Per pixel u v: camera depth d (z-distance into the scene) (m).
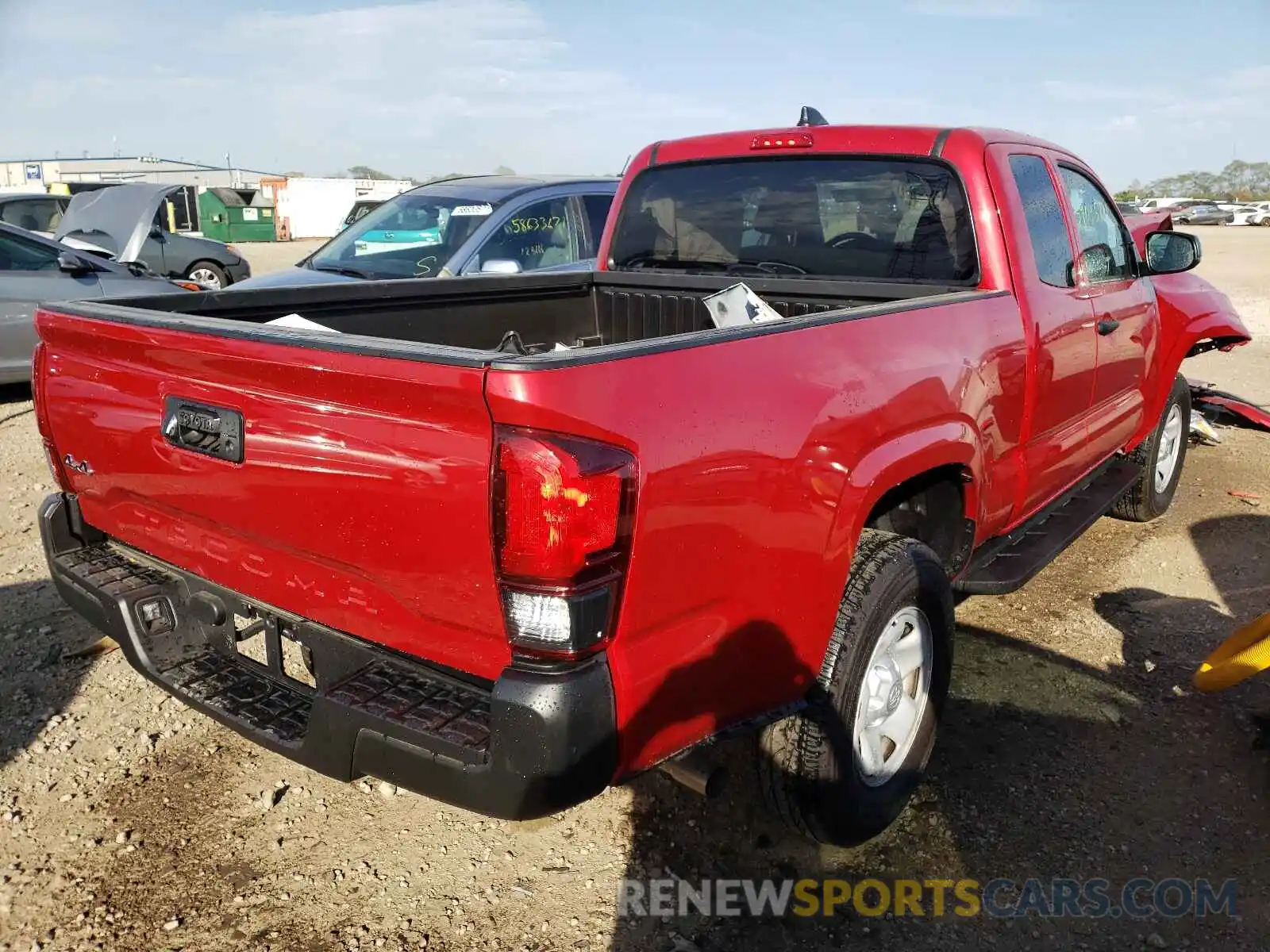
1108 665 4.00
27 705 3.61
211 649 2.71
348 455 2.10
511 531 1.88
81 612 2.81
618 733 2.00
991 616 4.43
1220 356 11.37
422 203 8.10
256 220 43.31
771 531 2.29
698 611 2.17
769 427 2.25
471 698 2.13
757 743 2.70
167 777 3.22
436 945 2.54
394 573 2.11
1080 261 3.96
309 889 2.74
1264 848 2.94
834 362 2.49
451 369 1.87
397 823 3.03
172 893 2.71
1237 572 4.96
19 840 2.90
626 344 2.03
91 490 2.87
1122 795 3.17
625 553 1.96
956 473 3.17
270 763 3.32
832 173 3.82
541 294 4.36
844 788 2.68
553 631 1.90
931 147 3.56
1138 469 5.11
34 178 62.84
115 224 13.31
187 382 2.41
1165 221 6.60
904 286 3.62
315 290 3.53
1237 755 3.39
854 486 2.50
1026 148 3.76
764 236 4.11
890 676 2.87
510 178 8.48
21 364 8.54
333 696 2.19
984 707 3.67
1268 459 7.01
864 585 2.64
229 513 2.40
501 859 2.87
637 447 1.94
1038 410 3.60
